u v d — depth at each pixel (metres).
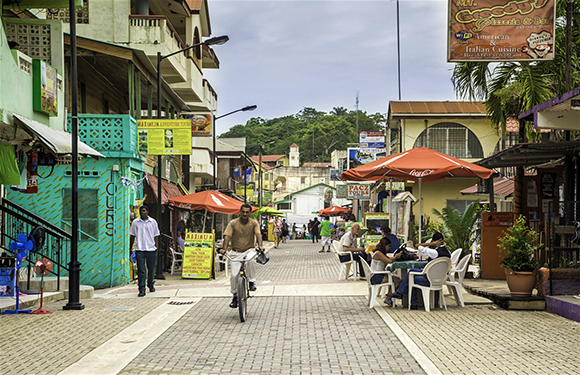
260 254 10.69
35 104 12.55
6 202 13.55
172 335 8.84
